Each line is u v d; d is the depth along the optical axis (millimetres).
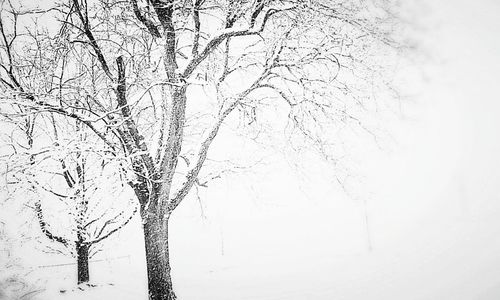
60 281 9281
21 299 7945
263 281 11336
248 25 7340
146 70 7406
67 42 7559
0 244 9680
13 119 6883
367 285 9055
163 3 7004
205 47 7480
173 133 7441
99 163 7949
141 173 7160
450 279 8289
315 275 11914
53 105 6605
